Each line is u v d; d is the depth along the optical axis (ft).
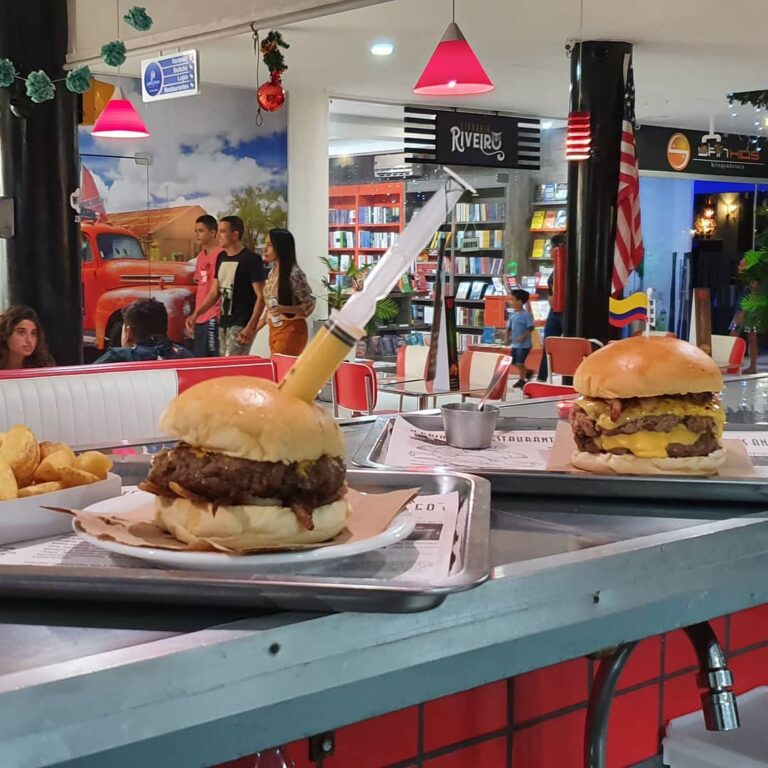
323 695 2.85
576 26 23.66
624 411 4.72
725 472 4.79
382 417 6.63
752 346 34.12
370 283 3.26
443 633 3.02
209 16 18.54
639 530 3.94
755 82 31.78
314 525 3.15
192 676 2.56
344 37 25.00
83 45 21.01
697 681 4.30
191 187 31.63
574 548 3.60
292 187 33.73
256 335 33.42
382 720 4.41
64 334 17.99
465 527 3.47
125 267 30.55
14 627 2.79
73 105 17.63
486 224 43.52
